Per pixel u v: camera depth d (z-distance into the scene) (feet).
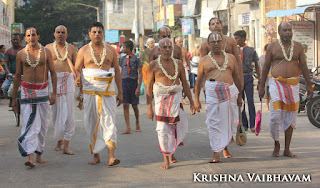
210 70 23.52
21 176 21.40
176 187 19.26
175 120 22.47
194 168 22.49
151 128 34.88
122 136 31.76
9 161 24.57
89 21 208.33
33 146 23.03
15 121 39.40
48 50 24.17
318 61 63.98
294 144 28.09
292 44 24.75
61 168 22.89
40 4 203.00
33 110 23.49
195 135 31.60
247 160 23.97
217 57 23.63
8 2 180.86
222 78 23.44
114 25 190.70
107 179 20.70
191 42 140.87
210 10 90.02
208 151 26.45
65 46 27.25
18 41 34.96
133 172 21.90
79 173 21.84
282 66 24.77
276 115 24.52
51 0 202.80
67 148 26.43
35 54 23.67
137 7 113.70
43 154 26.32
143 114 42.60
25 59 23.52
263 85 25.54
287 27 24.45
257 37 93.40
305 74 25.25
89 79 23.11
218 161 23.57
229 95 23.38
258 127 25.59
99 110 23.04
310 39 63.05
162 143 22.48
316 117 34.45
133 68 32.76
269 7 85.35
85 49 23.53
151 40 34.27
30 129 23.21
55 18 203.10
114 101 23.44
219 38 23.41
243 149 26.81
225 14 113.09
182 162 23.85
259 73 32.63
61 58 26.86
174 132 22.84
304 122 37.01
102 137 23.12
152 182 20.08
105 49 23.56
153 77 23.08
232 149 26.86
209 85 23.40
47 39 206.49
